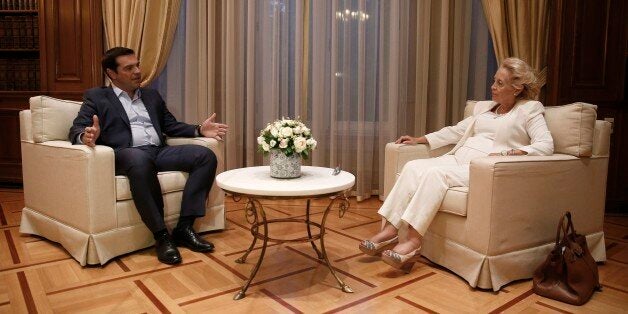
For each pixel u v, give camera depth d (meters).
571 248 1.72
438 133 2.42
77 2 3.48
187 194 2.27
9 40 3.68
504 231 1.78
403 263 1.88
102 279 1.85
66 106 2.36
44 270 1.94
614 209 3.21
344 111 3.50
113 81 2.45
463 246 1.88
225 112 3.64
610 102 3.05
